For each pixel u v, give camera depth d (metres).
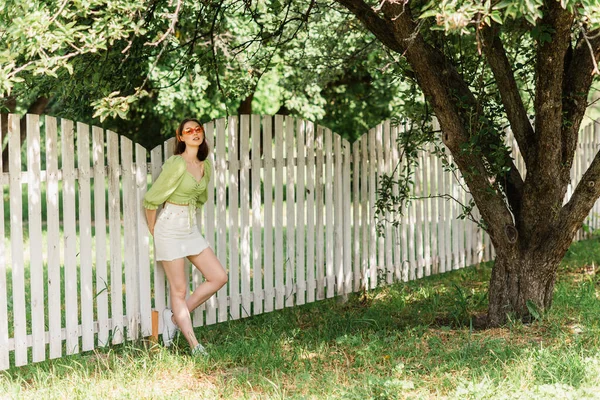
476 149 6.11
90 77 6.46
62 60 4.56
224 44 6.51
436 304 7.62
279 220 7.19
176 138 6.08
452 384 5.01
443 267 9.11
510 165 6.73
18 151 5.50
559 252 6.46
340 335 6.48
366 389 4.92
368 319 6.78
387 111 17.50
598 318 6.52
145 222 6.21
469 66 6.85
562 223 6.39
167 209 5.96
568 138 6.34
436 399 4.76
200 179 6.11
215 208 6.73
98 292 6.01
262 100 14.19
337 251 7.79
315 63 9.16
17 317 5.58
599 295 7.70
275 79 13.54
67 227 5.81
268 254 7.11
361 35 9.14
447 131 6.10
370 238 8.15
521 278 6.49
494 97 6.85
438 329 6.59
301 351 5.96
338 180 7.75
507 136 9.98
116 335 6.12
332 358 5.81
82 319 5.92
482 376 5.12
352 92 17.11
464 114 6.42
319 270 7.63
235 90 7.68
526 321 6.46
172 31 4.77
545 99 5.84
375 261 8.20
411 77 6.67
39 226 5.66
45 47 4.46
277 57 10.81
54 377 5.41
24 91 6.89
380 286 8.41
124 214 6.11
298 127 7.29
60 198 17.12
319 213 7.58
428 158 8.80
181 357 5.86
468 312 7.21
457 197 9.26
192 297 6.13
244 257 6.89
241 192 6.82
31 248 5.62
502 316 6.55
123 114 4.71
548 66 5.64
